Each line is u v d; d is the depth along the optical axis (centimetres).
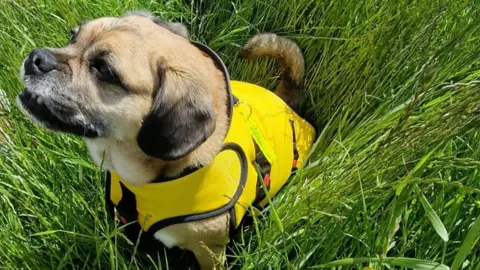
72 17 70
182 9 81
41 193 55
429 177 46
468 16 61
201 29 79
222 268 46
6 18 68
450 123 43
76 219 50
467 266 48
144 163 47
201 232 50
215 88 48
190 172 47
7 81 62
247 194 51
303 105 71
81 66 45
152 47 45
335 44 68
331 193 50
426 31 59
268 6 74
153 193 48
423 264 41
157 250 53
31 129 60
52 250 50
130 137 46
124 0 76
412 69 61
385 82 62
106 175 53
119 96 45
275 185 57
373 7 66
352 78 65
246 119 54
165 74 45
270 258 50
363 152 53
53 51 45
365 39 64
